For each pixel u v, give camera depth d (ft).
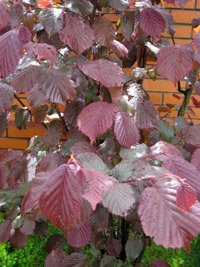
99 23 2.36
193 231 1.37
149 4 2.39
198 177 1.68
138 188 1.67
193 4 3.63
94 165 1.66
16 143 4.08
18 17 2.26
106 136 2.38
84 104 2.40
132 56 2.88
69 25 2.12
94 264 2.54
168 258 3.09
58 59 2.19
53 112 2.71
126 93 2.35
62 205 1.32
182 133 2.42
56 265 2.42
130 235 2.72
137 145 2.03
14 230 2.59
